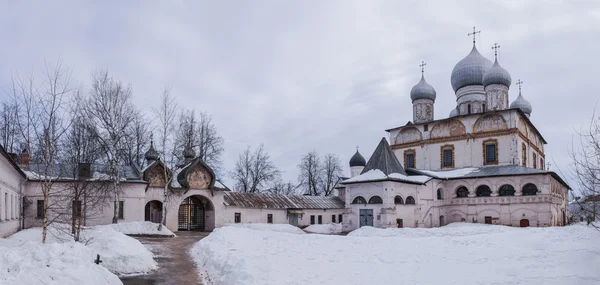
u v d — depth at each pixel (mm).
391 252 19172
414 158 57688
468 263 15750
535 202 43750
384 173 43062
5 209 27266
